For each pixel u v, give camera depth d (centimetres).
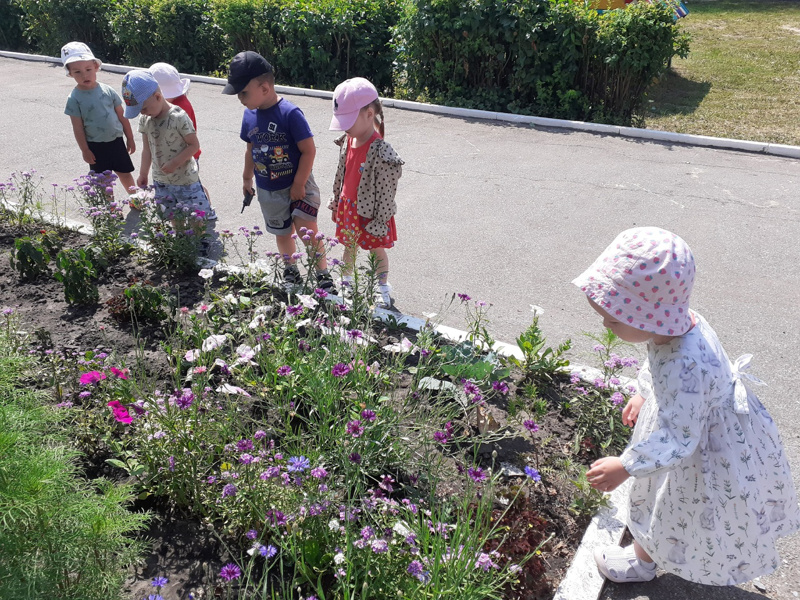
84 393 324
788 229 617
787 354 437
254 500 275
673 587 277
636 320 225
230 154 841
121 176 681
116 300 453
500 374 380
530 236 613
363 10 1109
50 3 1435
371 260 418
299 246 522
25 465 238
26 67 1388
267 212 486
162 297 439
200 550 283
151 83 522
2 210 615
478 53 970
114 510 249
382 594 246
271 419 349
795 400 394
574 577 275
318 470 261
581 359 432
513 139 881
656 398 236
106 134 649
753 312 487
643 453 227
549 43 916
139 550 267
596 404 353
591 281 233
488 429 342
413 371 361
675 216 650
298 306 380
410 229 630
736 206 668
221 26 1216
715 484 239
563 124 926
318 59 1130
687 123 939
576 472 323
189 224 526
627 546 288
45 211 632
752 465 241
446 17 970
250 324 377
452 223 642
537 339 396
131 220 635
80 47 623
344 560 239
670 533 253
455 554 243
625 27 878
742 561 249
